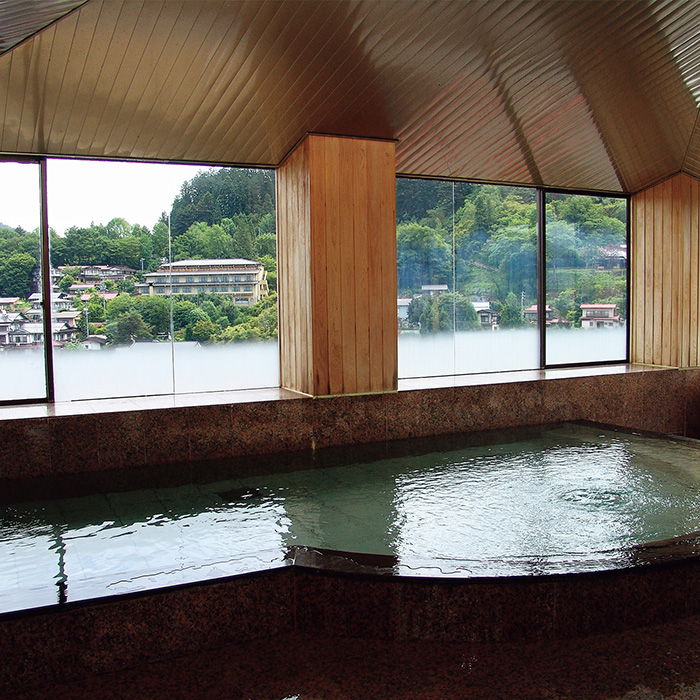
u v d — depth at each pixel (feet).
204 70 15.29
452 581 8.63
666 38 16.78
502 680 7.64
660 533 12.09
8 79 14.60
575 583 8.74
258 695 7.41
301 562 9.22
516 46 16.20
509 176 24.53
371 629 8.84
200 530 12.19
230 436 17.97
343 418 19.35
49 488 15.01
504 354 25.81
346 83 16.76
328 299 19.60
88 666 8.02
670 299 26.53
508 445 19.31
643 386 24.75
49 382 19.26
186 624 8.45
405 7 14.11
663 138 22.81
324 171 19.36
